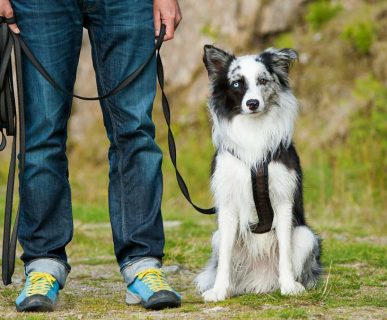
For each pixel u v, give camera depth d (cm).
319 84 2300
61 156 703
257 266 820
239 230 802
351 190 1866
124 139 704
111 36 690
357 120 2084
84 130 2644
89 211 1714
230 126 791
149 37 700
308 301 700
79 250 1230
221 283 764
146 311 677
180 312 662
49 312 678
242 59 827
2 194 2167
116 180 722
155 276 696
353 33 2330
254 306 684
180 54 2578
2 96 705
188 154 2288
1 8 683
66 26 687
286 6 2478
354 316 622
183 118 2466
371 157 1952
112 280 912
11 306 724
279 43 2434
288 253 771
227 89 810
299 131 2180
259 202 776
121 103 698
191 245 1181
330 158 2052
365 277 880
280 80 825
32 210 697
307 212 1766
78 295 791
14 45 688
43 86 685
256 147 773
